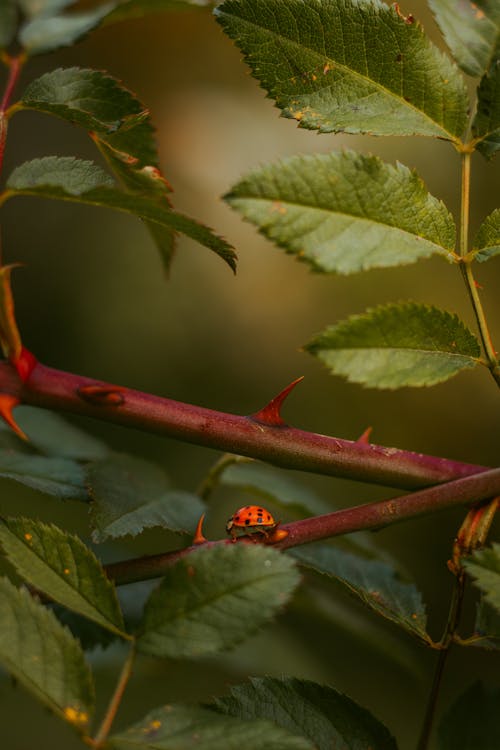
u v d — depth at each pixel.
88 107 0.35
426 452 0.87
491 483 0.33
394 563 0.39
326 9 0.33
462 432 0.87
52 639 0.31
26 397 0.32
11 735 0.48
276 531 0.33
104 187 0.31
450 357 0.32
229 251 0.32
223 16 0.33
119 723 0.42
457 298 0.87
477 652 0.62
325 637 0.53
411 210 0.32
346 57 0.33
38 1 0.37
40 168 0.33
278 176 0.32
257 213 0.31
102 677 0.42
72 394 0.32
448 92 0.33
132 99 0.35
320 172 0.32
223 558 0.31
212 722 0.31
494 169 0.87
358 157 0.32
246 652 0.45
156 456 0.77
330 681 0.47
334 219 0.32
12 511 0.53
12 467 0.37
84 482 0.37
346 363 0.32
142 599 0.38
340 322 0.32
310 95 0.33
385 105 0.33
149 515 0.36
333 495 0.76
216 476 0.40
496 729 0.34
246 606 0.31
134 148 0.35
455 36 0.34
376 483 0.33
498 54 0.34
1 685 0.37
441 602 0.74
